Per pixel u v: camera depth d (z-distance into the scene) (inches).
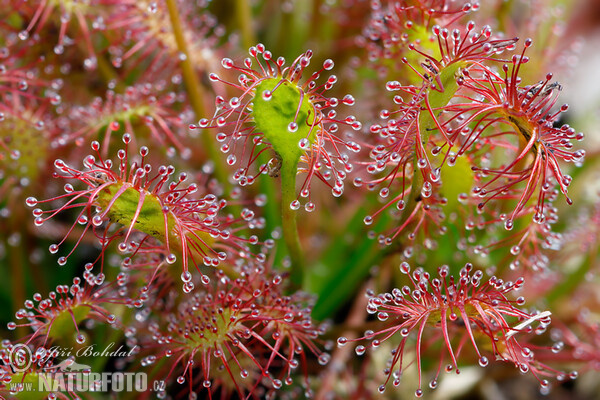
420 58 6.0
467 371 7.4
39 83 6.6
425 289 5.6
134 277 6.2
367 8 8.1
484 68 5.4
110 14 6.8
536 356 6.9
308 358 6.9
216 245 6.0
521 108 5.4
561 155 5.4
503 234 6.8
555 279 7.4
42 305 5.8
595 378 7.9
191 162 7.6
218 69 7.2
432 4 6.1
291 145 5.5
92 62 6.6
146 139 6.8
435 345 6.8
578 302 7.6
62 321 5.8
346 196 7.9
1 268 7.5
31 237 7.4
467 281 5.5
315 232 7.8
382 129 5.5
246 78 5.5
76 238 7.5
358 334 6.7
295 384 6.8
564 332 7.1
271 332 6.1
